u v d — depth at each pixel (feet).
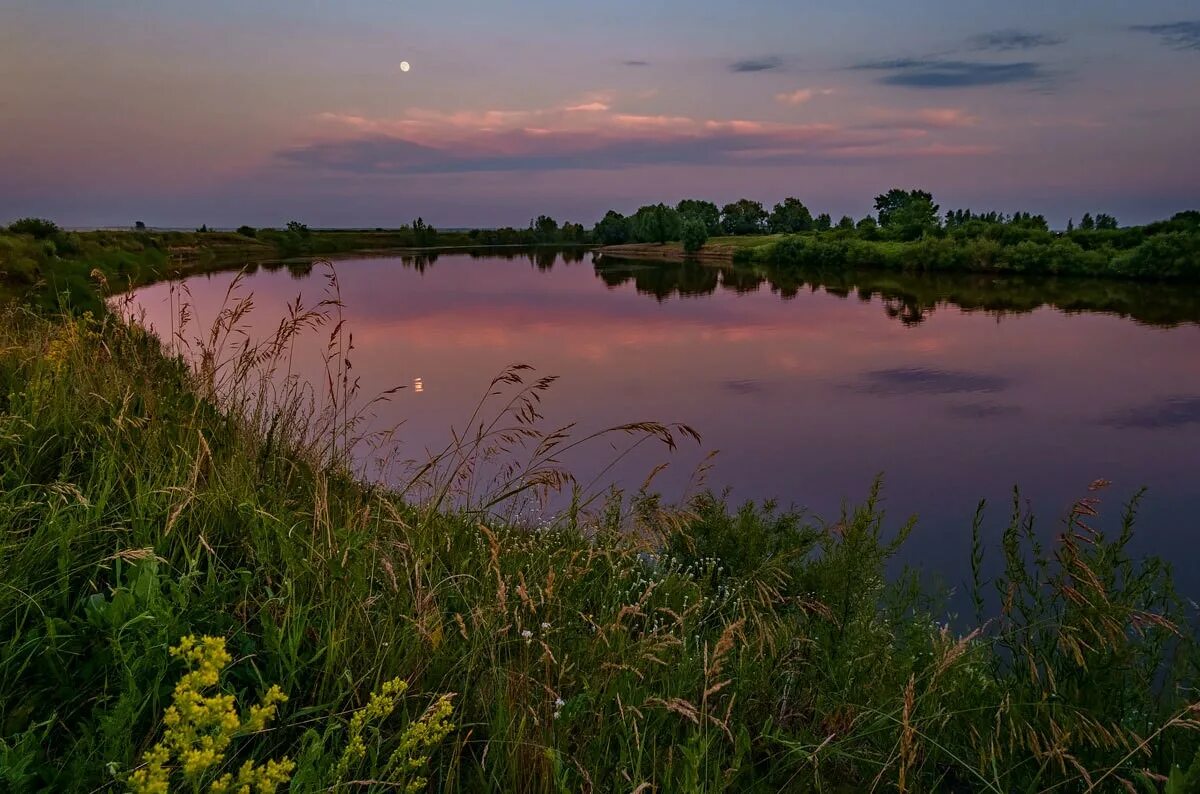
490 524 15.65
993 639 11.00
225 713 5.36
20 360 18.11
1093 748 9.19
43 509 10.73
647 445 60.29
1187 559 38.70
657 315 174.09
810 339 136.15
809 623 14.01
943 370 105.29
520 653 10.21
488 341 128.57
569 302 203.21
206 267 283.59
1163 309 184.85
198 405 15.07
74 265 80.07
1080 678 9.66
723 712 10.16
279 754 7.98
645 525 14.01
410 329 142.00
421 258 497.46
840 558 15.87
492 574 11.96
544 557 13.50
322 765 6.97
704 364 109.29
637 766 7.93
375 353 110.52
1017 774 9.50
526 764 8.28
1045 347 126.52
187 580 9.21
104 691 7.89
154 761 5.22
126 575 10.00
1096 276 278.26
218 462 13.69
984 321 162.91
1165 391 90.99
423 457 35.96
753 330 148.36
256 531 10.98
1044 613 10.64
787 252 388.78
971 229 340.59
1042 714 9.57
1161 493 51.90
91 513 10.69
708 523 20.77
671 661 11.20
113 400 15.23
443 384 84.58
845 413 78.38
